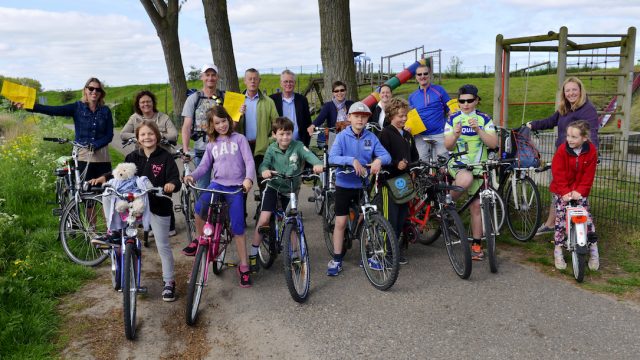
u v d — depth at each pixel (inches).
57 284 180.5
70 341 146.6
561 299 164.9
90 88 230.8
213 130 183.0
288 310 163.9
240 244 182.9
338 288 180.9
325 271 199.0
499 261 204.2
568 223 181.8
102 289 184.5
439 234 221.0
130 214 158.7
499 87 346.9
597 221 235.0
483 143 209.9
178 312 166.4
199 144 245.6
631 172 275.3
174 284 177.3
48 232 229.6
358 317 156.8
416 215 209.5
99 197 203.8
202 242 159.9
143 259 220.5
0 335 138.3
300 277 173.3
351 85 384.8
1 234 206.5
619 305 159.0
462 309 159.6
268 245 197.0
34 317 151.2
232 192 171.0
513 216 237.1
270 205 189.8
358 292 176.4
